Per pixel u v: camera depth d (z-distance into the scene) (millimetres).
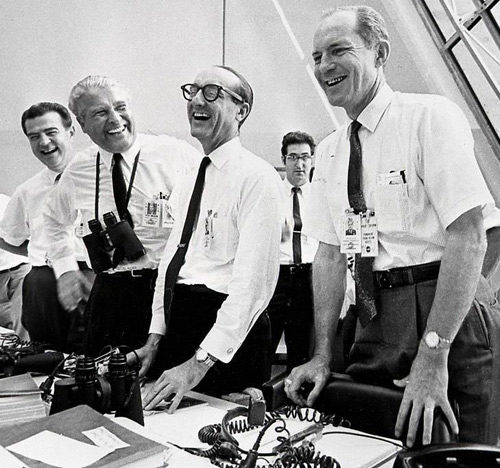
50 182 2127
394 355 1355
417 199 1370
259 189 1627
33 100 2109
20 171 2129
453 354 1367
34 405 1153
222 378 1621
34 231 2164
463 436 1350
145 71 2271
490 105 3596
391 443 1151
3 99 2090
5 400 1165
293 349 2350
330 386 1336
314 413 1284
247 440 1150
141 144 2100
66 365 1581
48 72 2127
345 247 1457
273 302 2404
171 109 2307
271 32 2820
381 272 1404
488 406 1367
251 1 2703
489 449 939
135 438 894
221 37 2596
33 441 872
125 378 1170
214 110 1689
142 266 1991
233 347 1518
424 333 1271
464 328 1367
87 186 2109
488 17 3418
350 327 1614
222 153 1727
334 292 1602
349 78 1387
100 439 885
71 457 820
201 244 1715
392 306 1377
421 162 1353
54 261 2146
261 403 1232
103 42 2225
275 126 2941
